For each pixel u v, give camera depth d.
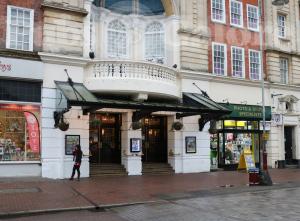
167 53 24.06
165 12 24.48
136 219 10.48
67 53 19.98
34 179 18.23
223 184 17.89
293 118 28.98
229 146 25.80
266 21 28.30
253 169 17.95
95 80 20.19
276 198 14.02
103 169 21.48
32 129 18.97
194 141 23.80
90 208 12.07
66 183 17.48
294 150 29.20
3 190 15.02
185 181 18.88
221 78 25.03
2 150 18.34
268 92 27.73
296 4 30.20
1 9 18.81
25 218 10.69
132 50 24.19
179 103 23.12
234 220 10.23
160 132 24.89
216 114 22.06
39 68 19.12
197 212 11.34
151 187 16.59
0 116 18.39
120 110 21.95
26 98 18.92
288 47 29.39
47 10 19.66
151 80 21.08
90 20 22.34
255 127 27.03
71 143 19.75
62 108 19.20
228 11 26.34
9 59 18.42
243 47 26.88
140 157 22.27
